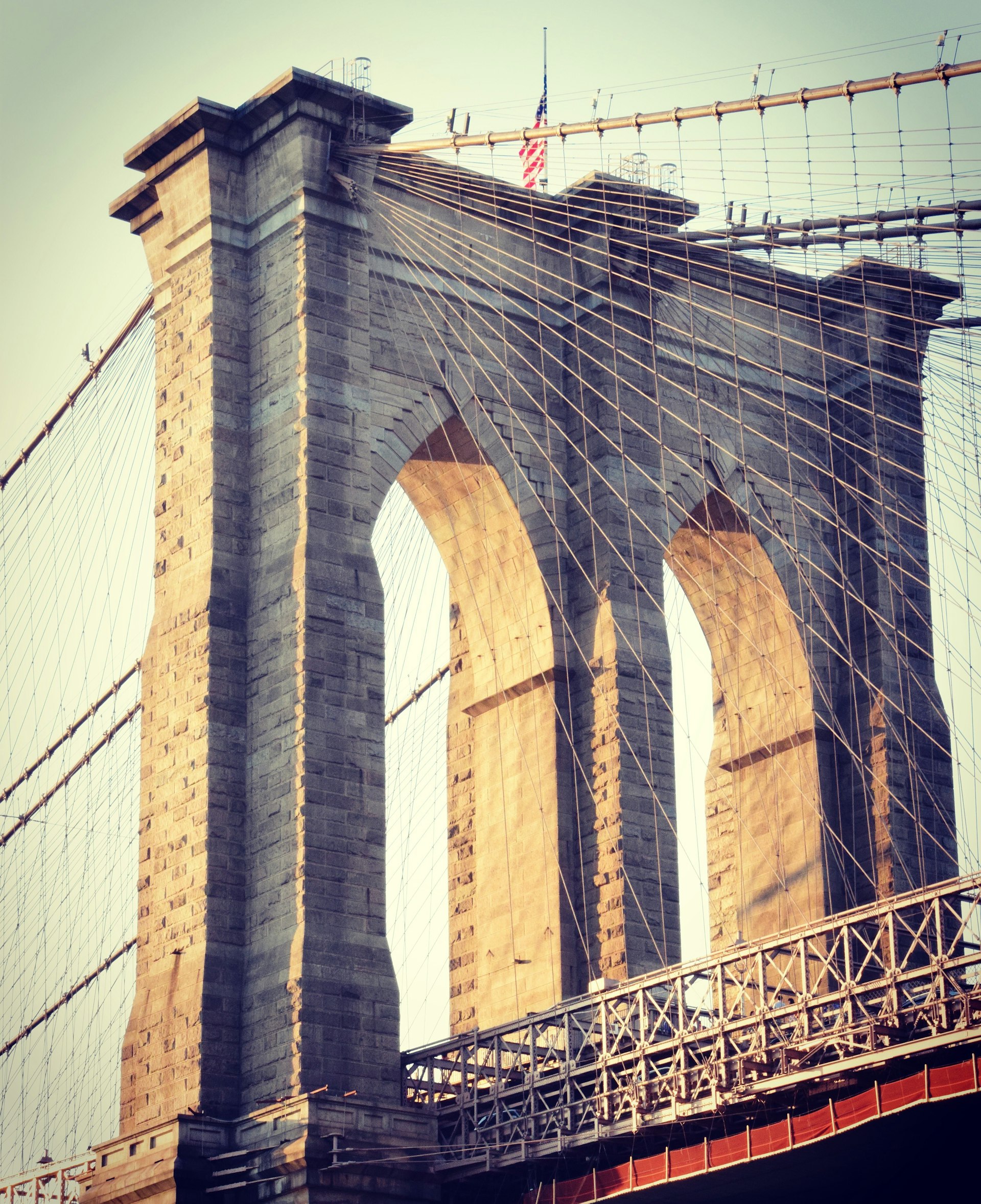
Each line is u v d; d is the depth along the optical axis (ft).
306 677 304.30
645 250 351.05
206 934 299.38
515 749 345.51
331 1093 286.87
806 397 383.45
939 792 365.81
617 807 327.47
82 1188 312.29
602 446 345.51
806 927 254.47
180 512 325.62
